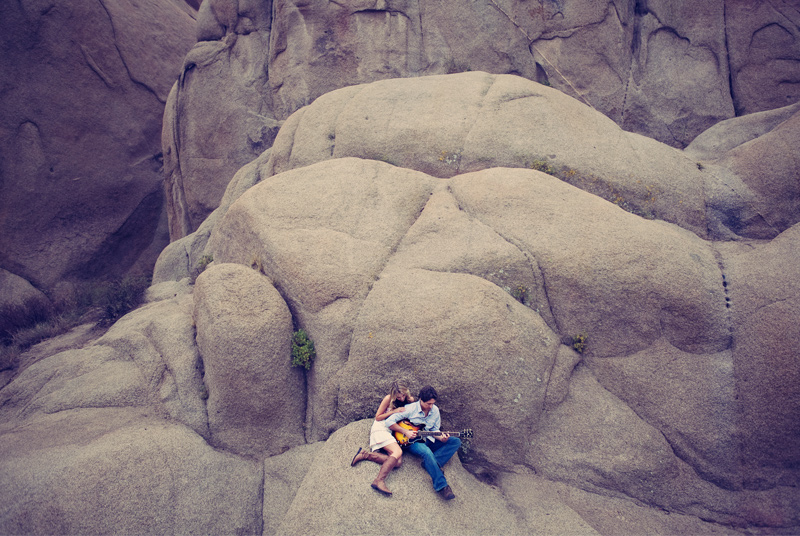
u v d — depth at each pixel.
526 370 6.57
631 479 6.33
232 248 9.37
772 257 7.07
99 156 16.86
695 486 6.31
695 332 6.78
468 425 6.50
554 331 7.26
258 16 15.14
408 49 13.65
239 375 7.00
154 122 18.42
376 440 5.60
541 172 8.44
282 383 7.23
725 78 12.34
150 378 7.79
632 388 6.80
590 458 6.44
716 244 8.16
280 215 8.37
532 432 6.63
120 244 17.28
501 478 6.49
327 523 5.21
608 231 7.35
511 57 13.02
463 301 6.70
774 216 8.09
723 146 9.94
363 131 10.05
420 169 9.56
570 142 9.14
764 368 6.34
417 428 5.64
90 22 16.67
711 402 6.47
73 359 8.85
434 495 5.48
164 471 6.19
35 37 15.41
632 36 12.73
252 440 7.17
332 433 6.95
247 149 15.52
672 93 12.40
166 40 19.41
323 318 7.24
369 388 6.70
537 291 7.28
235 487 6.54
